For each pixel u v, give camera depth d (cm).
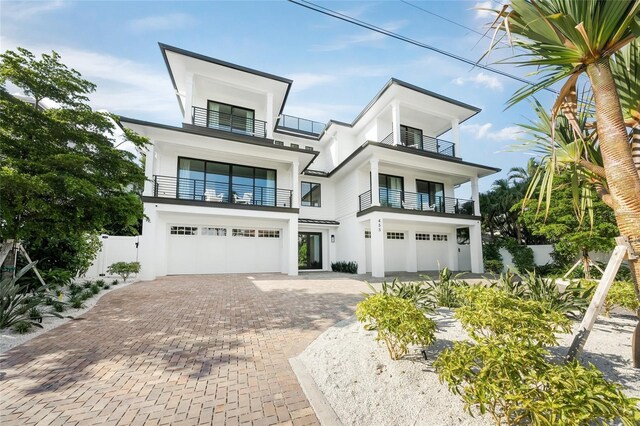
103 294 793
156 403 265
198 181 1316
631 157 234
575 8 224
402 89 1449
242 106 1536
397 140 1464
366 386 288
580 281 527
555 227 1052
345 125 1795
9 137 568
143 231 1112
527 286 562
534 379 183
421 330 296
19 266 793
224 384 303
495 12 263
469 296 356
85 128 695
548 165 303
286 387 298
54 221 642
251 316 575
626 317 487
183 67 1295
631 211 233
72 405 261
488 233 2166
